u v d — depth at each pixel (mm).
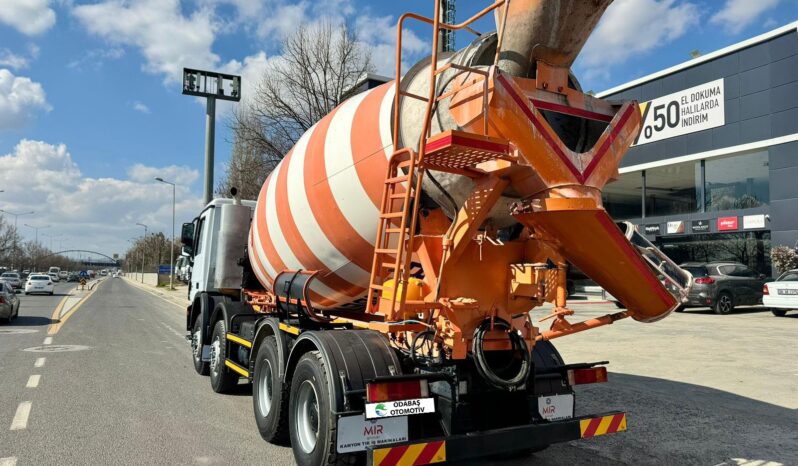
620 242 3646
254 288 7863
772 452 5031
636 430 5742
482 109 3309
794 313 17219
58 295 36500
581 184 3463
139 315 20641
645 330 13328
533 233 3879
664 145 27453
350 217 4816
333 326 5402
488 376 3936
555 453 5203
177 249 71375
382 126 4457
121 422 6129
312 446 4434
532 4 3480
